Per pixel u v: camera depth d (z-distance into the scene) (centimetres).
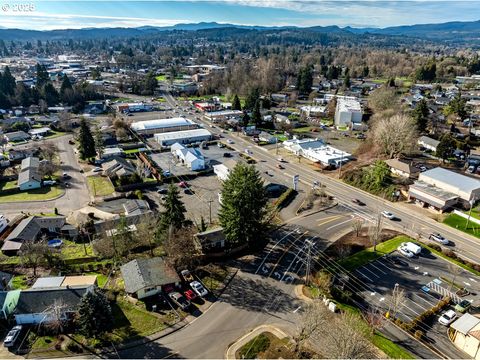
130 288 4750
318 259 5669
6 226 6675
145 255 5825
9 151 10381
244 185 5538
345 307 4650
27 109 15788
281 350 3962
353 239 6272
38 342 4097
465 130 12212
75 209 7550
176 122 13525
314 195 7950
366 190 8356
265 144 11950
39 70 19388
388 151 10125
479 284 5188
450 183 7612
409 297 4894
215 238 5888
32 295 4434
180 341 4125
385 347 4025
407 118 10269
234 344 4072
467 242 6250
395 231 6538
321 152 10438
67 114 13912
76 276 5078
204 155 10794
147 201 7844
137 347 4038
